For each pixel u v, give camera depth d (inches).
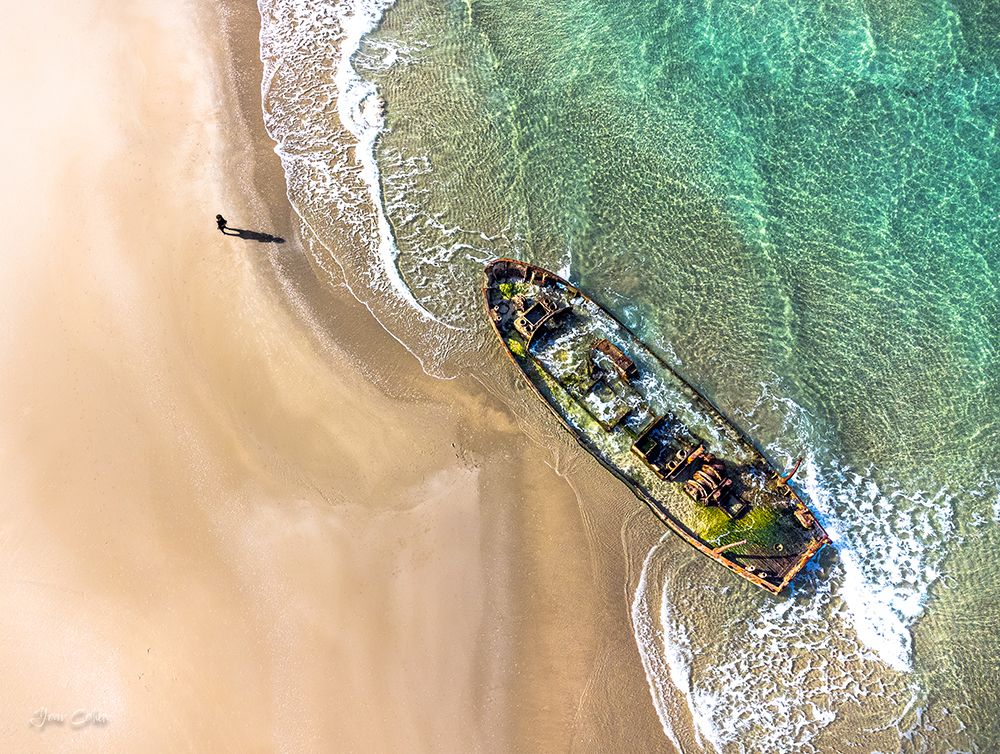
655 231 1323.8
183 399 1144.2
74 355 1176.8
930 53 1497.3
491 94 1499.8
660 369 1168.8
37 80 1502.2
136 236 1298.0
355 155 1425.9
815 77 1486.2
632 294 1256.8
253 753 923.4
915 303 1238.3
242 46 1569.9
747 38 1544.0
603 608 1014.4
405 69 1541.6
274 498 1071.0
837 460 1119.6
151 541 1039.6
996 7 1535.4
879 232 1309.1
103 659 964.6
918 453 1119.6
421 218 1357.0
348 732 938.1
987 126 1408.7
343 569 1026.7
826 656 985.5
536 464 1106.1
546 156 1418.6
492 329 1222.3
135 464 1090.7
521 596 1024.2
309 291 1264.8
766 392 1169.4
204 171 1386.6
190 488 1075.9
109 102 1471.5
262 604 1002.7
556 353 1178.6
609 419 1127.0
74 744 922.1
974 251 1282.0
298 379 1171.3
